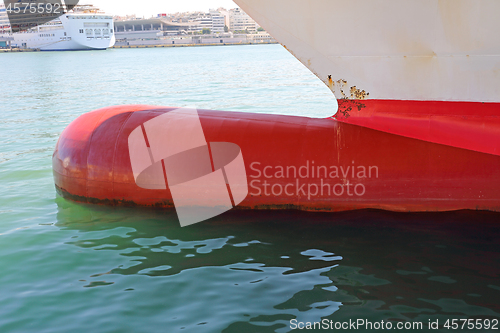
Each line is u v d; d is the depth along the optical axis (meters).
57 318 3.29
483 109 4.56
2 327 3.19
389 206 4.81
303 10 4.79
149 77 27.59
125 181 5.31
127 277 3.86
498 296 3.41
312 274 3.82
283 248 4.29
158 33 163.75
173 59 55.41
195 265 4.04
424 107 4.75
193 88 20.06
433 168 4.68
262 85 20.14
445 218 4.66
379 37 4.64
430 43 4.50
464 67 4.48
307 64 5.08
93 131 5.65
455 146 4.72
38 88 22.45
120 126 5.56
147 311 3.36
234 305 3.40
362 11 4.58
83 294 3.61
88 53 98.81
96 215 5.24
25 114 13.73
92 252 4.33
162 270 3.96
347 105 5.07
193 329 3.13
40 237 4.68
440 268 3.82
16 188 6.36
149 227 4.87
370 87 4.90
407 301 3.38
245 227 4.75
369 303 3.38
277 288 3.62
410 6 4.42
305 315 3.26
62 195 5.84
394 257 4.04
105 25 113.88
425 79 4.66
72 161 5.60
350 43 4.77
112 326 3.18
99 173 5.42
